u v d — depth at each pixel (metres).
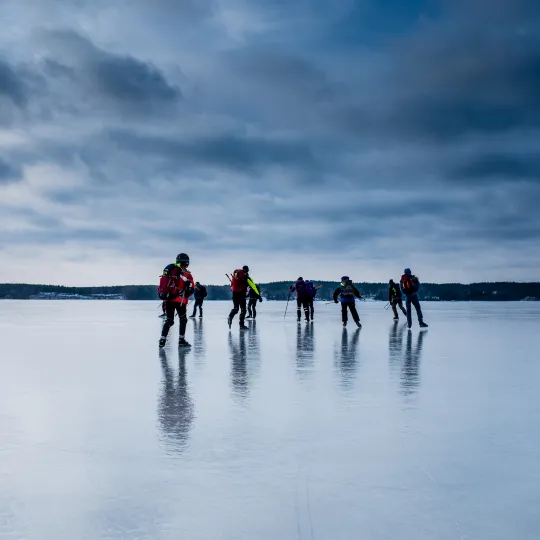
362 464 4.49
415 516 3.46
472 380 8.71
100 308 63.97
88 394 7.59
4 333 19.72
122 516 3.48
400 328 22.53
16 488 3.98
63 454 4.80
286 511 3.54
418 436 5.35
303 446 5.01
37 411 6.52
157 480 4.12
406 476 4.20
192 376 9.18
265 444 5.08
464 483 4.05
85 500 3.74
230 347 14.18
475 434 5.43
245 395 7.46
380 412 6.42
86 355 12.45
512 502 3.68
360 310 54.50
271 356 12.11
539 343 15.45
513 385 8.25
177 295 13.85
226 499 3.75
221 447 4.99
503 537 3.17
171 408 6.66
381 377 9.01
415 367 10.27
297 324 25.47
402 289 21.72
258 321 28.67
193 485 4.02
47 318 33.16
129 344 15.24
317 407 6.69
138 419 6.10
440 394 7.53
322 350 13.38
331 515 3.48
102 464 4.52
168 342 15.87
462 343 15.38
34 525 3.36
